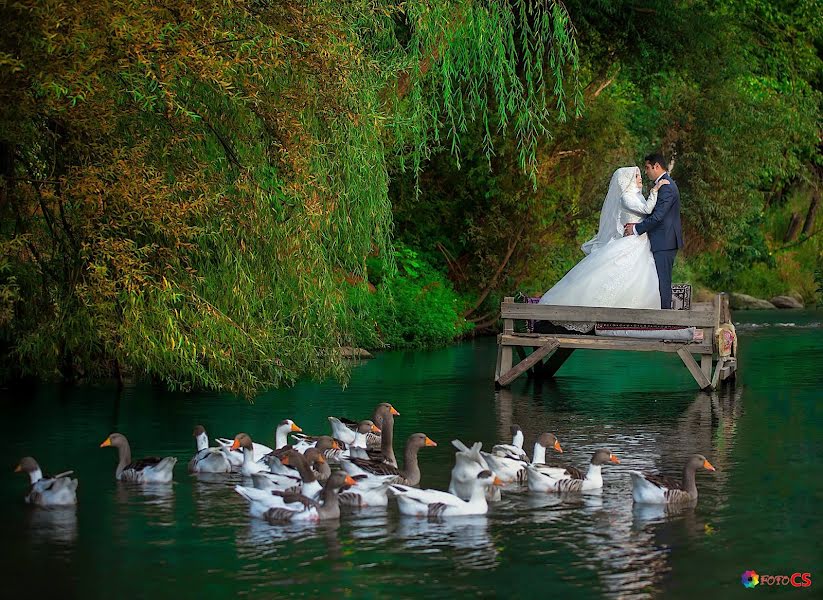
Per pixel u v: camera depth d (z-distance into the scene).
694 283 49.41
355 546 9.02
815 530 9.55
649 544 9.11
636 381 20.81
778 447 13.45
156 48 12.47
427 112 21.64
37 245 16.50
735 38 36.31
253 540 9.20
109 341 14.88
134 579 8.16
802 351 26.92
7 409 16.22
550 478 11.06
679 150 40.84
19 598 7.76
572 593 7.90
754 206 43.00
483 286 33.66
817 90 46.22
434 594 7.85
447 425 15.17
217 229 14.77
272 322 15.42
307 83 14.64
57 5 11.55
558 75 21.86
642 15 31.92
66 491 10.35
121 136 14.63
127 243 13.81
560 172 33.84
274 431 14.48
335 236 16.33
